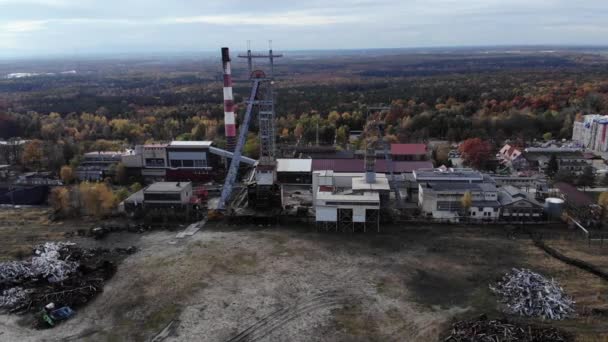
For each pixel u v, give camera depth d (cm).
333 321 5688
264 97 10875
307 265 7156
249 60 11012
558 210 8662
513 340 5106
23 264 7069
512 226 8556
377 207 8356
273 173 9506
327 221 8512
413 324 5600
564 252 7406
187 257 7488
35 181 11762
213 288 6488
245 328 5569
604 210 8550
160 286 6569
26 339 5388
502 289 6328
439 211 8988
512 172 12150
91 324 5691
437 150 13212
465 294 6266
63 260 7300
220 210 9475
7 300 6188
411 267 7056
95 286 6506
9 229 8806
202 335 5447
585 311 5744
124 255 7600
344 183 9669
